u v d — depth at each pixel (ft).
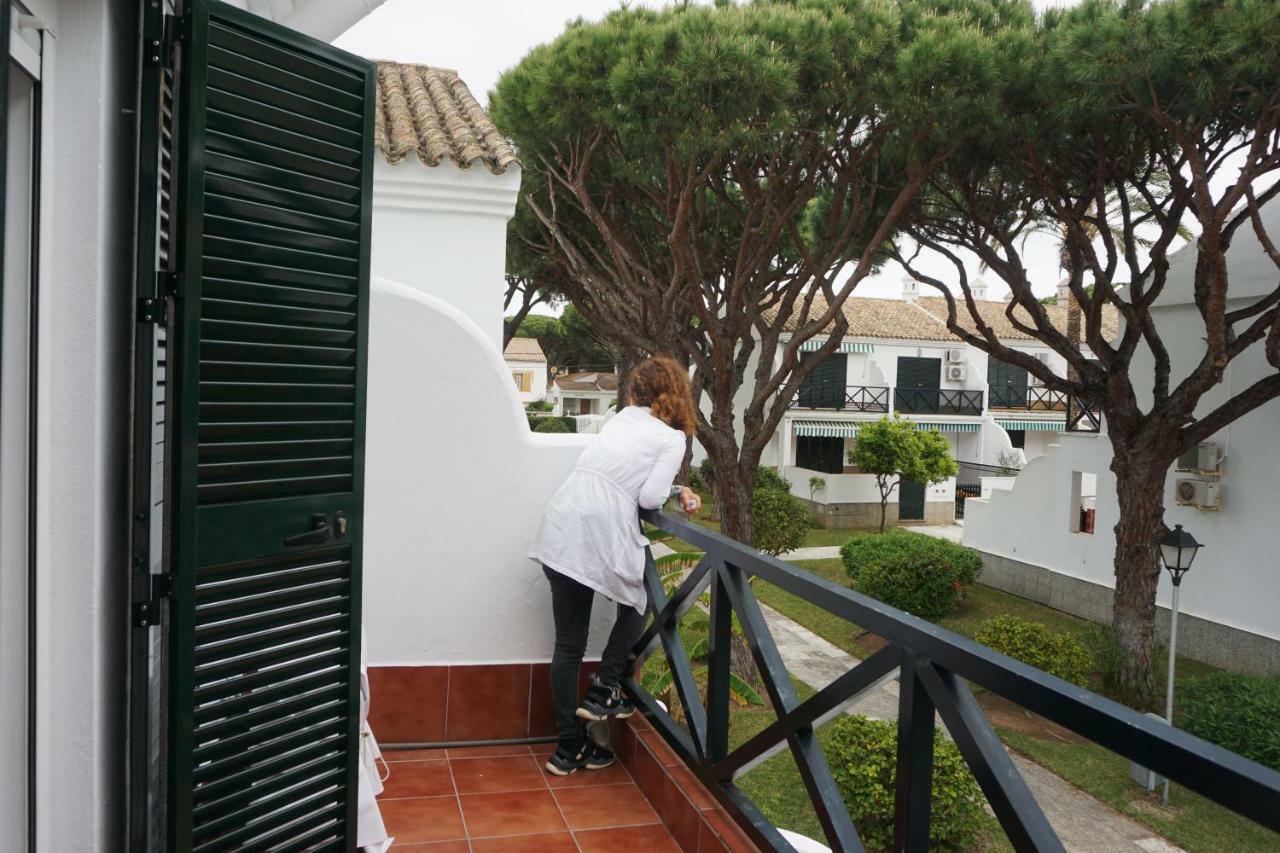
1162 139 30.50
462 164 18.37
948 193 35.68
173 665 5.63
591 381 160.04
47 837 5.27
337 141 6.41
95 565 5.30
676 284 33.86
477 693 10.63
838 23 27.02
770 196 32.99
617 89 26.96
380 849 7.47
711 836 7.66
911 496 86.79
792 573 6.43
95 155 5.24
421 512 10.43
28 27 4.89
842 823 6.14
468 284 18.85
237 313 5.85
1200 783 3.10
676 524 9.05
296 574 6.38
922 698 4.99
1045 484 53.67
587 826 8.79
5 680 5.10
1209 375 32.22
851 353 93.09
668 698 17.03
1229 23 22.20
